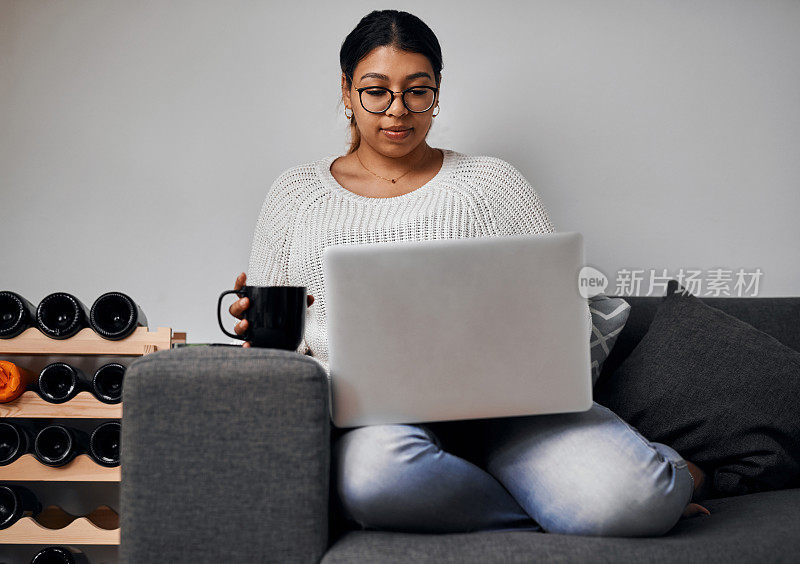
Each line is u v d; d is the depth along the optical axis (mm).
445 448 1271
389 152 1583
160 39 2045
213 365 974
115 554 1895
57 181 2020
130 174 2035
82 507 1954
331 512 1134
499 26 2076
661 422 1479
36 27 2023
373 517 1044
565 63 2078
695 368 1495
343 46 1627
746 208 2092
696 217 2088
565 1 2082
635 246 2080
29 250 2012
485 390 1029
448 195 1546
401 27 1536
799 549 972
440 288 1016
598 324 1578
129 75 2037
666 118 2088
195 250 2043
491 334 1021
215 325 2043
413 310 1018
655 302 1817
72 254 2020
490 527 1095
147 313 2027
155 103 2041
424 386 1028
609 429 1105
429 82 1549
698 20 2092
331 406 1051
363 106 1540
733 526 1071
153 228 2037
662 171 2086
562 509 1049
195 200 2045
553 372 1029
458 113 2074
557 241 1017
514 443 1152
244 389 964
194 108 2049
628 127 2082
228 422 961
